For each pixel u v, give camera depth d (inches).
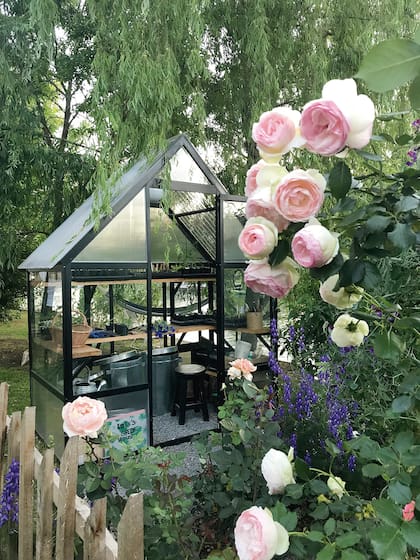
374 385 95.8
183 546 57.8
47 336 143.9
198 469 123.6
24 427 64.3
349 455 77.4
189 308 197.5
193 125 182.7
